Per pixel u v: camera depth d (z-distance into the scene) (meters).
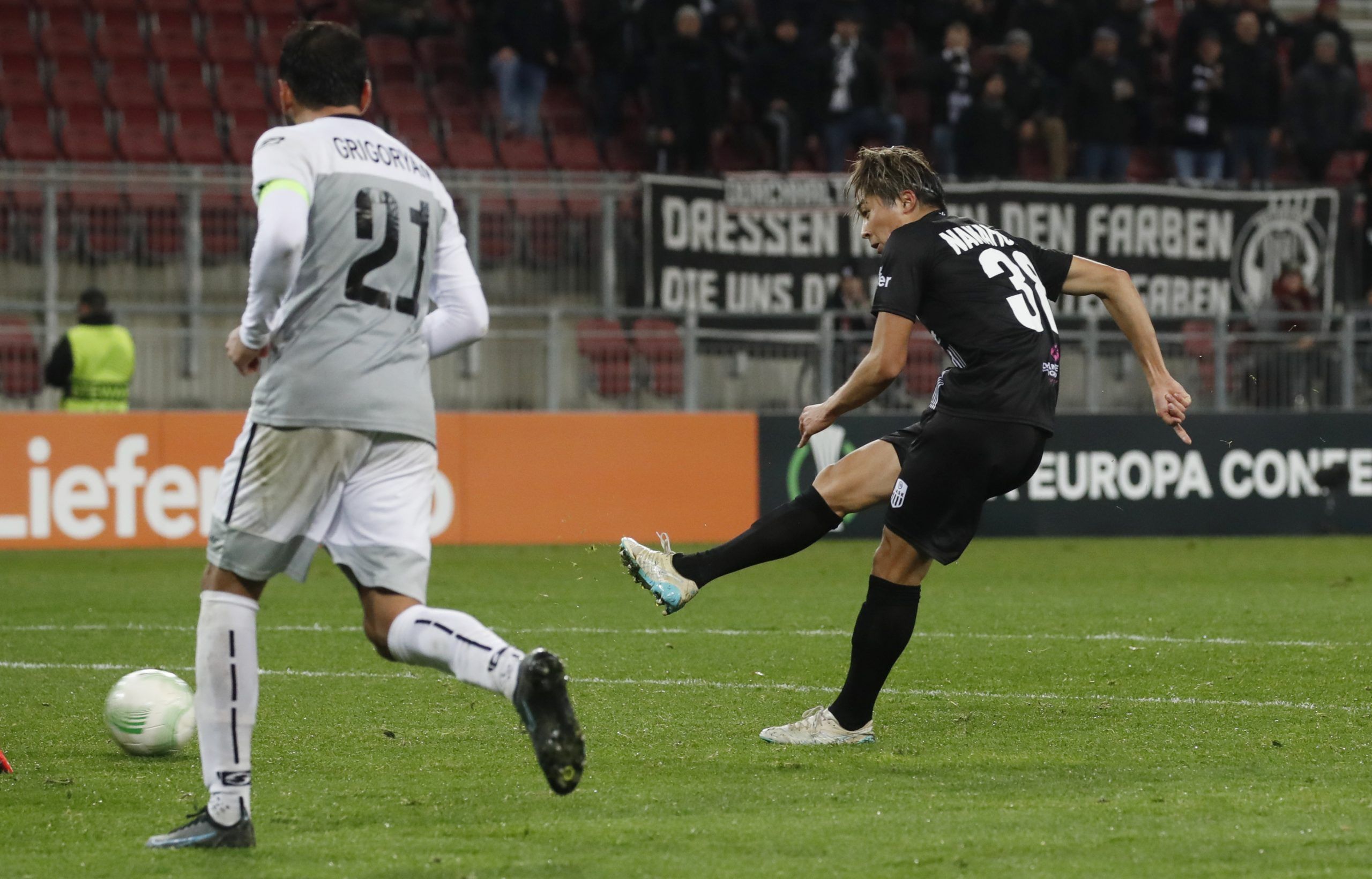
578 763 12.98
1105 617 33.44
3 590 39.03
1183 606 35.41
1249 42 64.56
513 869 13.55
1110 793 16.53
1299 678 25.05
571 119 68.00
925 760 18.50
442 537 50.62
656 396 55.47
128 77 65.81
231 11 68.75
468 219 57.97
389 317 14.35
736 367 55.44
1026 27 68.00
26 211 56.47
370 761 18.52
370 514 14.37
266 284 13.48
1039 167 67.06
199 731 14.41
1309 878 13.13
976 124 61.12
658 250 57.12
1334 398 56.94
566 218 59.12
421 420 14.52
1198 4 64.88
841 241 58.25
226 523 14.20
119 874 13.46
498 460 51.00
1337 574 43.06
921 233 18.83
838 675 25.58
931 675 25.42
